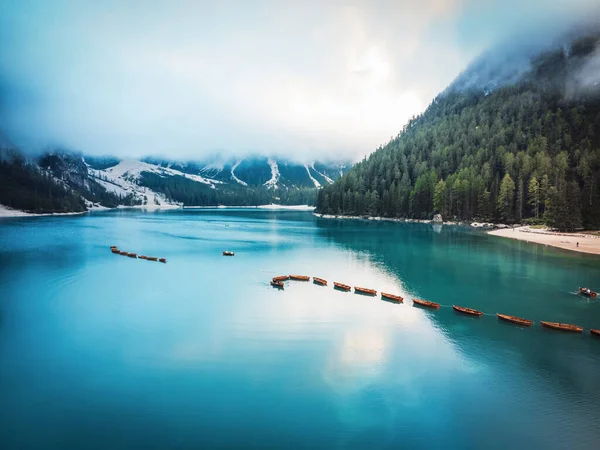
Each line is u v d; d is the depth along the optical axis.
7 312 47.72
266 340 39.38
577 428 25.30
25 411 26.75
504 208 156.25
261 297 55.22
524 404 28.03
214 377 31.53
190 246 106.50
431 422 25.86
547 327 43.28
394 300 53.72
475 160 188.62
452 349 37.38
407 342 39.00
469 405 27.88
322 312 48.41
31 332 41.12
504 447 23.44
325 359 34.94
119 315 46.97
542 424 25.73
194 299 53.97
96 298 54.25
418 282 63.91
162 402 27.91
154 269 74.62
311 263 80.81
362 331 41.94
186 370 32.72
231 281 65.00
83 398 28.44
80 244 107.50
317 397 28.66
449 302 52.78
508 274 69.44
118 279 66.00
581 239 110.44
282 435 24.36
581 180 139.12
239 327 42.97
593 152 151.75
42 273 69.88
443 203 180.12
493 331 42.12
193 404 27.70
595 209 124.31
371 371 32.75
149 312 48.06
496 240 115.44
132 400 28.17
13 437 24.00
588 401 28.45
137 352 36.28
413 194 194.75
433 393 29.36
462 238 121.50
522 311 48.97
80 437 24.08
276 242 114.81
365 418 26.23
